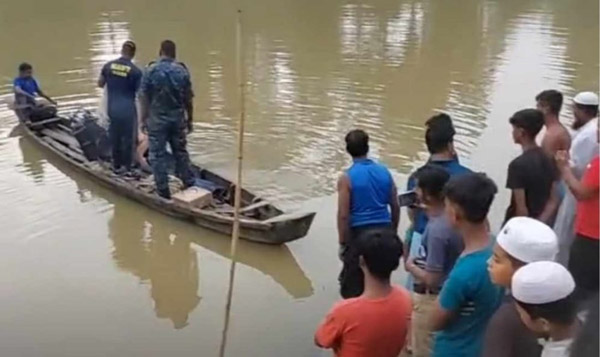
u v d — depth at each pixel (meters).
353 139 5.95
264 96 12.94
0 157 10.32
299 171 9.88
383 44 16.70
